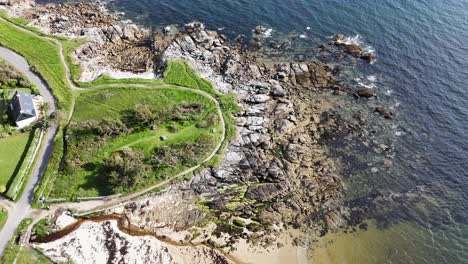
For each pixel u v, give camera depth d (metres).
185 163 69.25
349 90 87.81
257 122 77.88
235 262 61.09
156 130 72.62
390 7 109.00
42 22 95.00
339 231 66.88
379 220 69.00
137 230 62.22
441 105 86.56
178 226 63.72
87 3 104.69
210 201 66.94
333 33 100.81
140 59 90.12
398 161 77.12
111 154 68.12
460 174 76.00
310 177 72.56
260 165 71.75
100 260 57.53
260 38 98.06
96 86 79.56
